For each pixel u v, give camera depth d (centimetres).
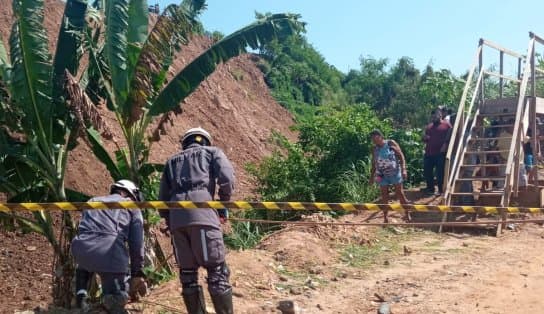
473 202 1181
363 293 687
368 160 1473
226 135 1994
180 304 621
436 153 1297
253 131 2211
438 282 728
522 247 922
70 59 809
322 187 1395
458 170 1156
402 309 629
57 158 811
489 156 1304
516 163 1149
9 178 793
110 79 838
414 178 1513
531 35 1216
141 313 586
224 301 509
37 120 756
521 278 743
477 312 621
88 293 662
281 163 1495
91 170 1282
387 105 3058
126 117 788
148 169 843
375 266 810
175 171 526
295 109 2792
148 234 817
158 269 789
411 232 1035
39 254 1016
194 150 533
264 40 802
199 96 2030
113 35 787
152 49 765
